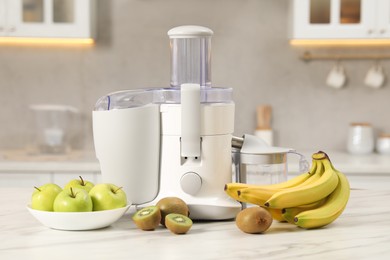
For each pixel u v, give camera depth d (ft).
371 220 6.65
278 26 15.24
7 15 13.84
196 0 15.19
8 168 13.19
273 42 15.28
